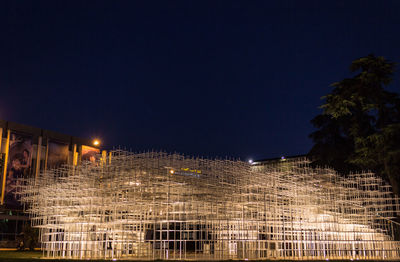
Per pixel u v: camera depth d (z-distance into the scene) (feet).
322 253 139.54
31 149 267.59
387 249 135.95
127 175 128.06
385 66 172.55
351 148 193.06
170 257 117.70
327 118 202.90
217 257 119.85
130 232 136.26
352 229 147.95
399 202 171.12
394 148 159.02
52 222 145.28
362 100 173.68
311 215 147.23
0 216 239.50
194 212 118.93
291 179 150.61
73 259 115.65
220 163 138.82
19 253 154.10
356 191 169.37
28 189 171.12
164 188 129.39
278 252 126.82
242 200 136.15
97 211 126.31
